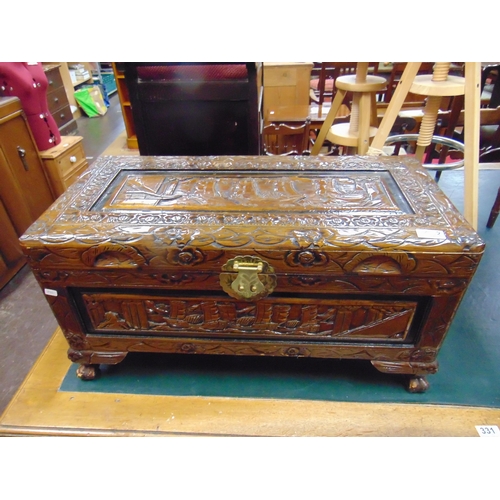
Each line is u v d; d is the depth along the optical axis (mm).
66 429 888
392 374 1006
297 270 779
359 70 1430
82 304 886
